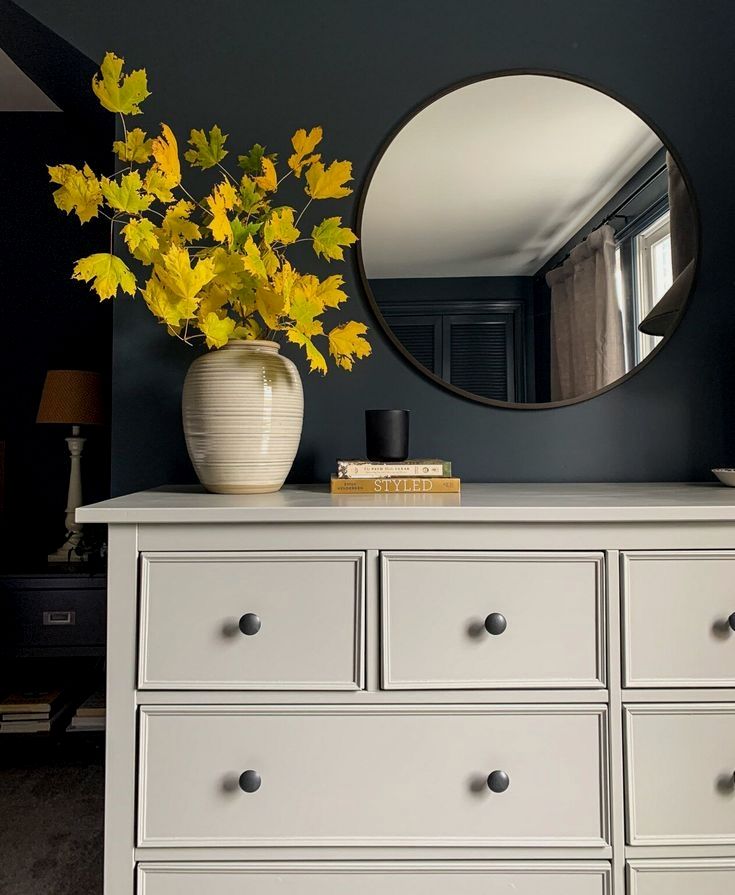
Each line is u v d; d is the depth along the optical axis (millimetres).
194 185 1543
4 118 2549
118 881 989
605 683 1014
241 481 1194
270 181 1257
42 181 2541
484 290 1559
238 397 1176
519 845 1001
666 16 1603
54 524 2506
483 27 1585
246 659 1008
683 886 1005
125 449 1521
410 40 1577
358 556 1013
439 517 993
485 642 1014
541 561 1019
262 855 1001
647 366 1582
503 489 1379
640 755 1011
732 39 1604
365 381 1564
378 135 1569
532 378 1561
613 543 1020
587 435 1576
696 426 1582
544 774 1008
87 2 1554
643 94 1596
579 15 1598
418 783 1005
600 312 1570
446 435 1570
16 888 1488
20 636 2037
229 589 1011
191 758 1003
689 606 1020
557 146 1572
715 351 1584
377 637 1015
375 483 1228
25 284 2527
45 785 2014
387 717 1008
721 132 1598
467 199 1564
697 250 1584
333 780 1004
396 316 1558
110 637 1004
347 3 1575
